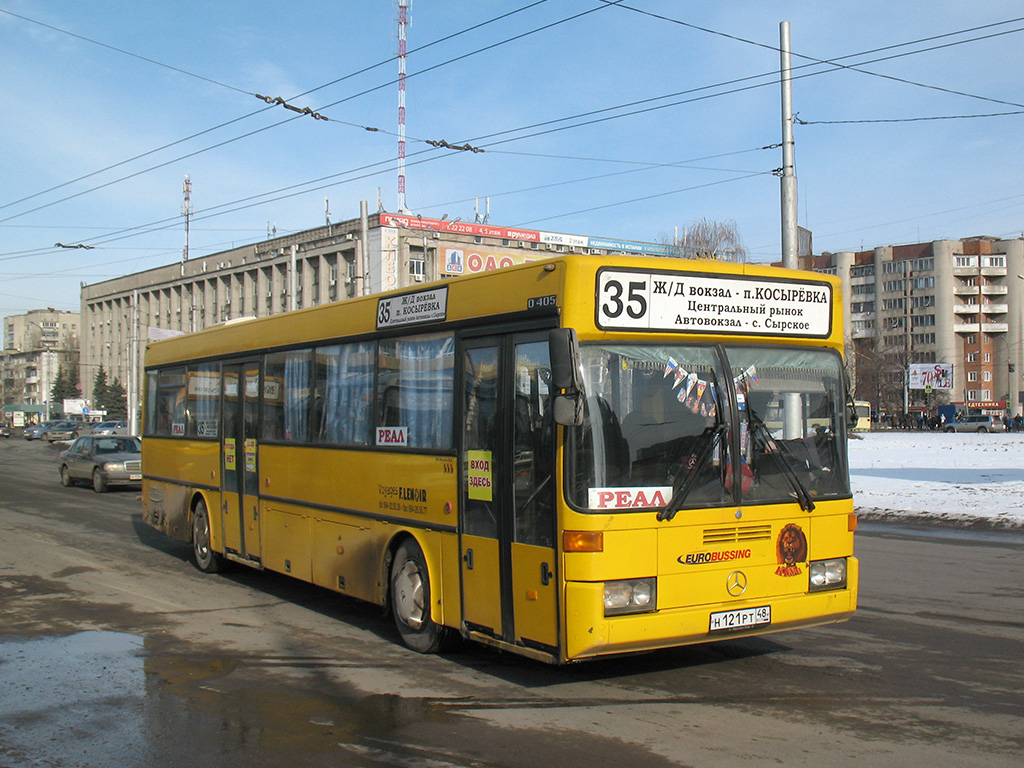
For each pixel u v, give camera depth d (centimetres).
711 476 601
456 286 698
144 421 1375
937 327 10081
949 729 532
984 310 10094
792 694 607
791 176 1691
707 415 608
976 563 1172
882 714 562
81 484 2641
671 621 575
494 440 644
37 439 6444
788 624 621
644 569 573
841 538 650
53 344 15225
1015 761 479
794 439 641
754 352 634
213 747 525
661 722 552
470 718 568
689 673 663
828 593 638
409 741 528
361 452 812
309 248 5216
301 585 1064
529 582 603
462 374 686
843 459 662
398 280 4725
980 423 6769
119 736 547
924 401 9450
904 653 714
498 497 637
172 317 6788
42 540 1445
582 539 562
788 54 1684
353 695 622
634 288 596
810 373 656
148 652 750
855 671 662
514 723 556
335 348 869
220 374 1116
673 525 584
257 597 991
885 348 9269
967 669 665
